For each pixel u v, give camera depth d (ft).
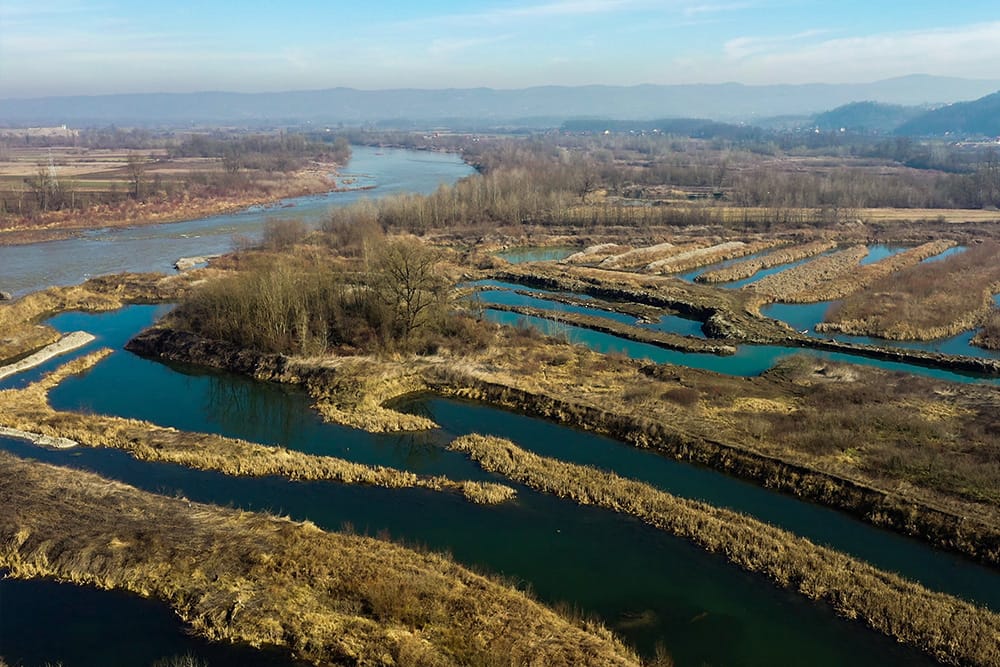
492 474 145.89
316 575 104.53
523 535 122.31
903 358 222.69
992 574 112.16
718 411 172.45
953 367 214.07
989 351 234.17
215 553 109.91
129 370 210.38
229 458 147.64
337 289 239.50
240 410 180.65
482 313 255.91
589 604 103.91
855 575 108.47
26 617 98.22
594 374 201.46
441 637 92.27
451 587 103.35
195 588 102.17
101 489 130.41
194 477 142.10
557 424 173.27
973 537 117.70
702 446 153.38
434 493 136.77
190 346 219.20
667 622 100.12
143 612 99.45
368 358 205.05
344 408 178.60
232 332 220.43
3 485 129.49
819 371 204.95
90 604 101.14
